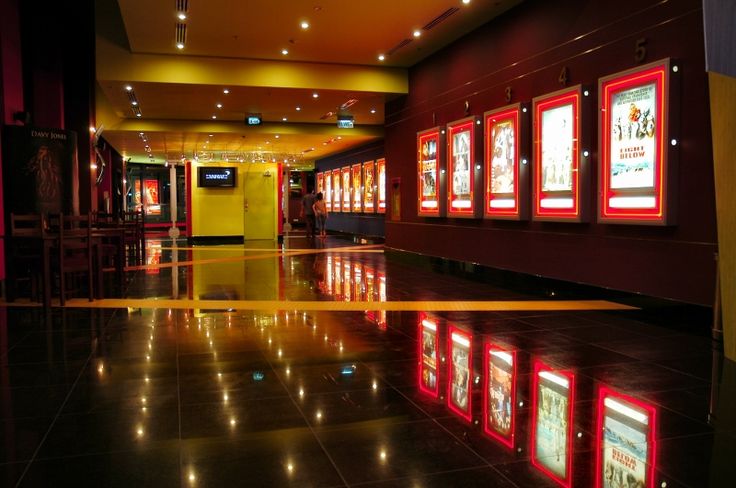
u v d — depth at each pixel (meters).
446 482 2.78
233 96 14.84
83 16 13.60
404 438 3.29
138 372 4.59
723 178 5.11
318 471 2.88
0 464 2.97
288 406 3.81
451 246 12.45
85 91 14.70
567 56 8.77
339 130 20.95
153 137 21.72
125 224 13.39
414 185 14.23
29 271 8.12
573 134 8.43
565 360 4.98
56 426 3.48
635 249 7.45
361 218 25.17
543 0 9.30
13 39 9.66
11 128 9.12
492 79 10.77
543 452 3.12
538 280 9.41
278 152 28.34
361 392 4.10
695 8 6.55
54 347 5.40
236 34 11.40
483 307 7.56
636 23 7.43
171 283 9.89
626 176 7.39
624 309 7.36
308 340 5.68
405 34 11.55
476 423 3.52
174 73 12.89
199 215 22.03
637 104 7.19
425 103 13.52
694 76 6.57
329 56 13.16
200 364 4.82
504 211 10.27
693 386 4.27
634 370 4.68
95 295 8.59
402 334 5.95
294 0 9.61
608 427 3.48
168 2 9.67
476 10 10.23
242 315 6.98
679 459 3.05
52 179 9.47
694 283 6.56
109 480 2.79
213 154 29.62
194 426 3.47
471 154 11.30
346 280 10.29
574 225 8.62
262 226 22.80
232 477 2.82
